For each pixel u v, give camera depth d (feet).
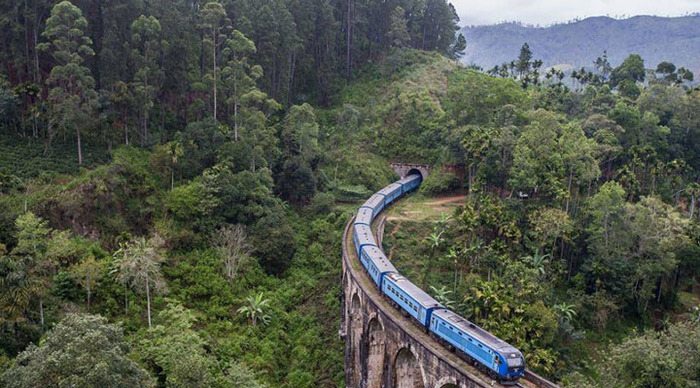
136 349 159.22
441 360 143.84
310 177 303.07
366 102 420.36
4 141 247.91
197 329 197.98
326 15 424.05
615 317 229.66
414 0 519.19
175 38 303.68
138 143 277.85
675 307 242.37
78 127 247.09
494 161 278.05
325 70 426.92
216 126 280.72
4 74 264.72
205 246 236.43
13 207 205.46
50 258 185.68
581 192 268.62
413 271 245.65
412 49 496.23
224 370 176.76
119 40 279.90
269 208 259.19
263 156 291.38
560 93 377.30
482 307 200.03
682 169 303.27
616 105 328.29
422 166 359.05
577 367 204.95
